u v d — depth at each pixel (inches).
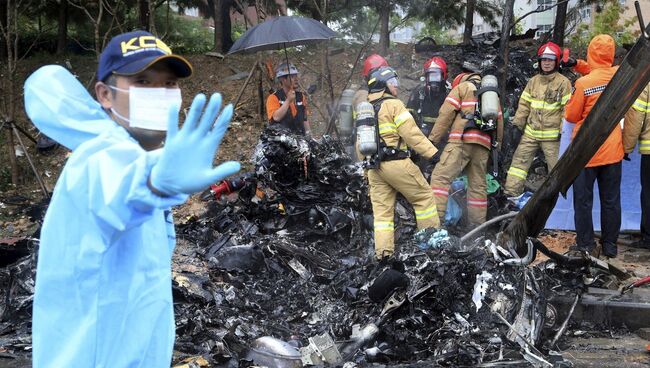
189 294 230.7
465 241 267.3
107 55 87.4
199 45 703.7
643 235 310.3
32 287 231.8
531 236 234.2
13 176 422.9
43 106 86.7
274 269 266.2
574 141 218.7
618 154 279.7
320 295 242.7
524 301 210.7
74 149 87.4
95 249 82.7
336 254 288.5
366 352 198.2
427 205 276.5
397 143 271.7
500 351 197.5
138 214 79.0
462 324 207.8
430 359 194.5
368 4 523.2
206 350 199.9
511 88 439.2
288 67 351.3
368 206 307.7
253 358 196.5
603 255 290.8
